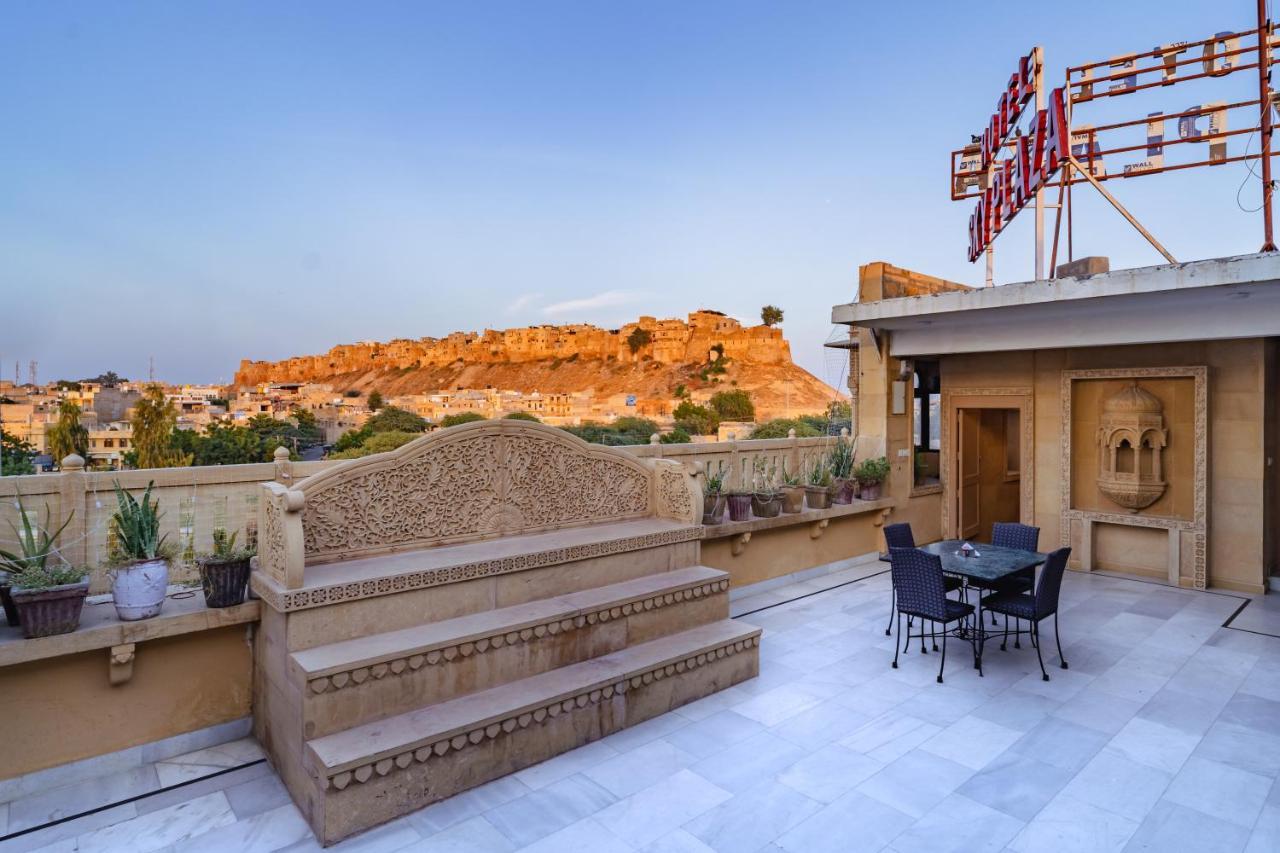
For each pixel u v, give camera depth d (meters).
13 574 3.52
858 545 8.96
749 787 3.65
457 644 3.81
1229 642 5.98
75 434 39.31
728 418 100.31
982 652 5.76
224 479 4.48
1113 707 4.67
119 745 3.73
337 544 4.07
